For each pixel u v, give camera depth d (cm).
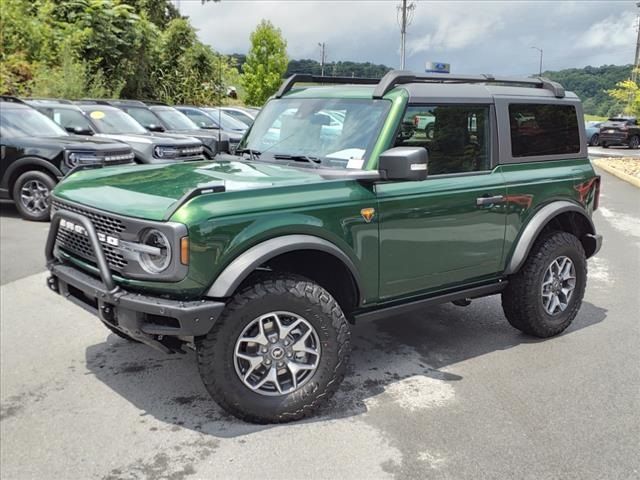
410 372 459
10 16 1947
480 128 473
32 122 1055
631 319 584
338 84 534
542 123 515
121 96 2323
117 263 362
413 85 438
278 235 363
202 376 358
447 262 451
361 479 324
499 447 356
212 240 340
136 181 406
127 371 448
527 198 493
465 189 451
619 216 1140
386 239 412
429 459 343
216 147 522
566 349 509
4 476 323
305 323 375
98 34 2144
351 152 419
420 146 433
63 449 348
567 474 332
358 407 403
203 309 338
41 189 963
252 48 3859
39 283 648
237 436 364
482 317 588
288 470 331
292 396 376
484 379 448
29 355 473
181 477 324
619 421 389
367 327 555
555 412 399
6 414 385
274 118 494
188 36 2723
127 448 350
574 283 535
